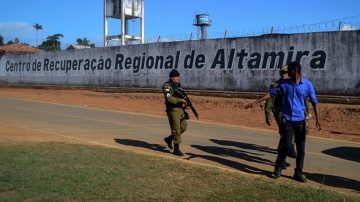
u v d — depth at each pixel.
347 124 18.19
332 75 22.89
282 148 8.20
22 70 47.28
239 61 27.16
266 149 11.83
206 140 13.27
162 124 17.22
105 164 8.62
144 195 6.60
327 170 9.41
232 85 27.55
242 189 6.98
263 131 15.88
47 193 6.67
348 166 9.91
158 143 12.48
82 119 18.58
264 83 25.91
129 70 34.62
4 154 9.51
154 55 32.59
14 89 43.97
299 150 8.20
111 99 30.17
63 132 14.37
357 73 22.00
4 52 50.16
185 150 11.40
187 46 30.22
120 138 13.29
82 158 9.18
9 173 7.76
